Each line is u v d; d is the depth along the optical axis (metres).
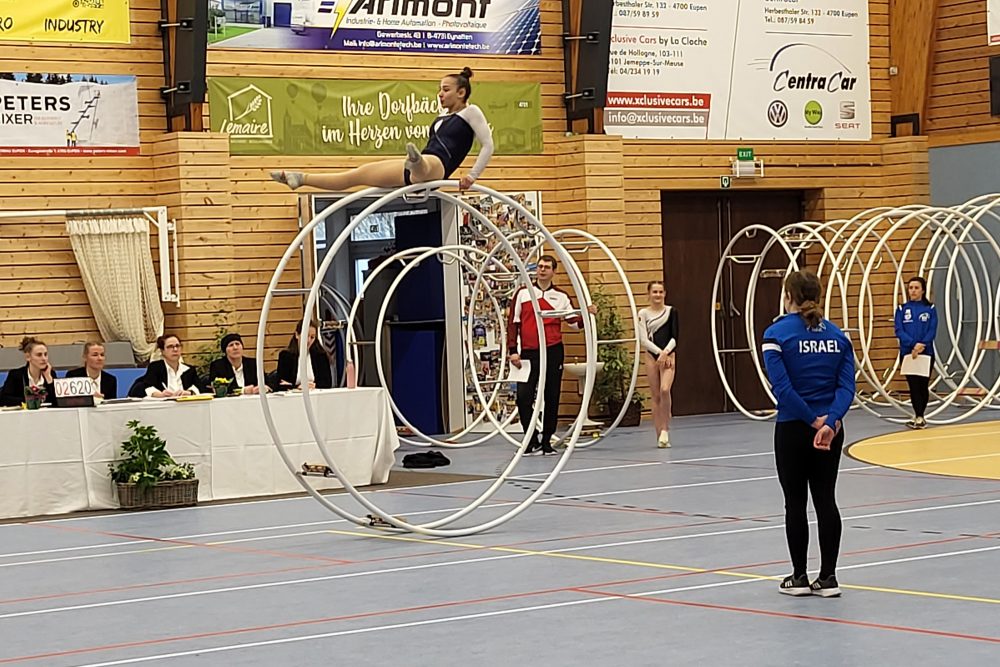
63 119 16.09
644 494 11.92
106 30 16.31
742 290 20.25
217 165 16.36
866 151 20.69
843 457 13.99
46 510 12.05
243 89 16.92
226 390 12.85
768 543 9.23
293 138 17.22
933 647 6.24
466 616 7.32
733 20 19.73
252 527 10.95
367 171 9.67
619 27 19.05
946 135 20.50
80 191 16.19
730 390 19.36
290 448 12.89
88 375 13.18
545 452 15.35
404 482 13.47
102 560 9.64
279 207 17.12
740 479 12.64
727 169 19.70
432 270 17.89
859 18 20.61
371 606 7.70
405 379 18.20
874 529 9.63
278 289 17.02
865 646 6.31
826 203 20.41
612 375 18.05
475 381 16.45
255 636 7.03
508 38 18.47
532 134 18.61
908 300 17.47
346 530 10.66
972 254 20.34
